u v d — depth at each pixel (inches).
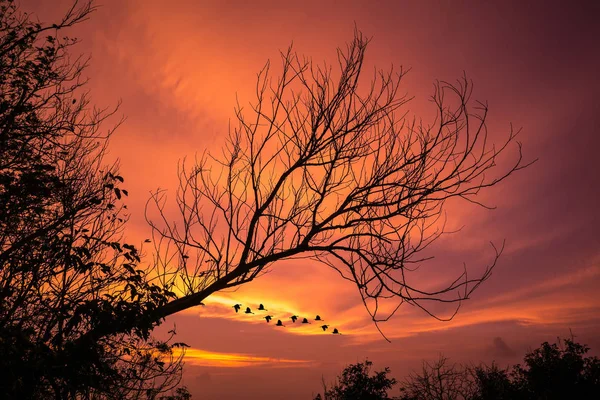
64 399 242.1
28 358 226.1
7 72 321.7
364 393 904.9
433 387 820.6
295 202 276.7
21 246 264.7
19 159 300.0
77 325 255.1
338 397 942.4
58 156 323.3
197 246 272.8
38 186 264.1
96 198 294.4
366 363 952.9
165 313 259.3
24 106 316.8
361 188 264.2
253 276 271.3
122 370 283.1
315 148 271.6
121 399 271.9
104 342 267.0
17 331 217.3
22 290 260.2
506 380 973.2
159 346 297.0
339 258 259.1
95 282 276.7
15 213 267.7
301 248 263.1
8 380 212.2
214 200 277.0
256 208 269.3
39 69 326.0
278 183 266.7
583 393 976.9
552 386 993.5
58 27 339.3
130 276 269.0
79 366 239.5
